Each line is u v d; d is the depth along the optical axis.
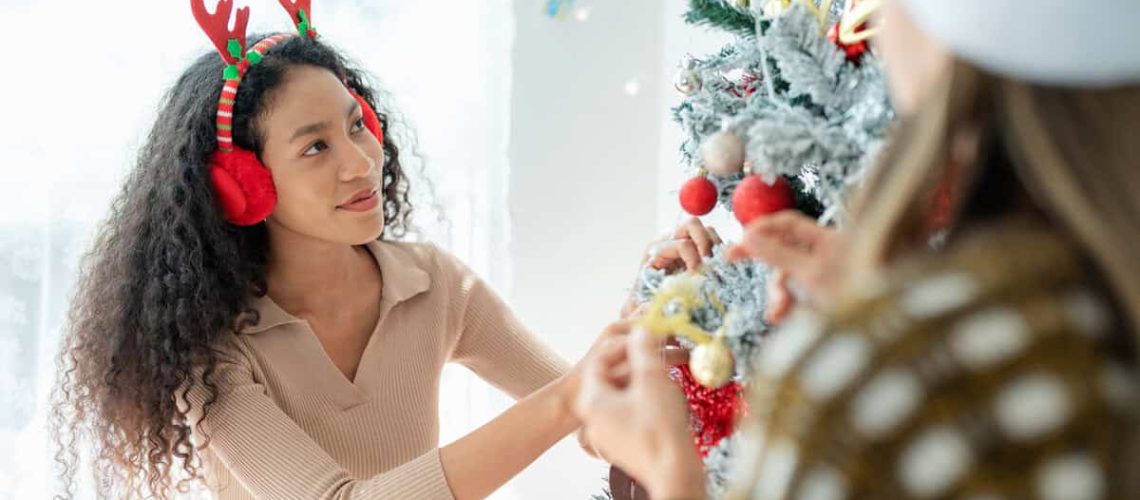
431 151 1.98
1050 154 0.58
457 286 1.69
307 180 1.47
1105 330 0.56
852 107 0.96
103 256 1.56
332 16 1.93
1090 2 0.55
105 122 1.87
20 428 1.88
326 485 1.37
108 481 1.58
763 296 1.00
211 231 1.50
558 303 2.03
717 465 1.04
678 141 1.94
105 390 1.53
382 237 1.78
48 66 1.85
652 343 0.81
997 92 0.60
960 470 0.53
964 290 0.56
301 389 1.52
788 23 1.00
